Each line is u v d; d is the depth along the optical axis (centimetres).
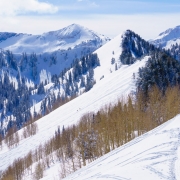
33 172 9700
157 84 9031
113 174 2559
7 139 16275
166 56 10512
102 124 7431
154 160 2625
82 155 6719
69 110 14988
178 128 3503
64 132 10325
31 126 15400
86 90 19750
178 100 7625
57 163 9069
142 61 13750
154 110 7506
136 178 2298
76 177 3262
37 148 12469
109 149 6494
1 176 10675
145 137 3831
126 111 7706
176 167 2348
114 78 14500
